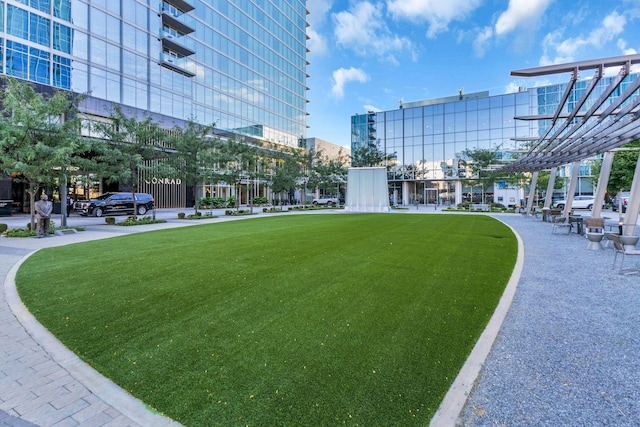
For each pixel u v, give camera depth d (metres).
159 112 35.12
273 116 54.41
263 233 12.94
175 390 2.78
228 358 3.28
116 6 31.11
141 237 11.88
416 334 3.81
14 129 11.27
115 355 3.37
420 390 2.77
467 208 33.81
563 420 2.45
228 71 44.81
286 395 2.68
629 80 29.00
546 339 3.79
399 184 46.16
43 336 3.81
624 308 4.77
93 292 5.32
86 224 17.44
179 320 4.21
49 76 26.33
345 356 3.30
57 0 26.89
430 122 43.47
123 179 16.73
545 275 6.64
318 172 39.97
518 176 32.31
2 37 23.94
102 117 28.09
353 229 14.41
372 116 46.75
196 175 22.11
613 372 3.10
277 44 55.88
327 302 4.86
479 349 3.49
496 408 2.58
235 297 5.08
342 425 2.34
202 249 9.16
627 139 9.98
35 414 2.53
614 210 29.81
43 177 12.07
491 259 7.99
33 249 9.46
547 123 37.72
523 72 6.57
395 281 5.96
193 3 39.16
